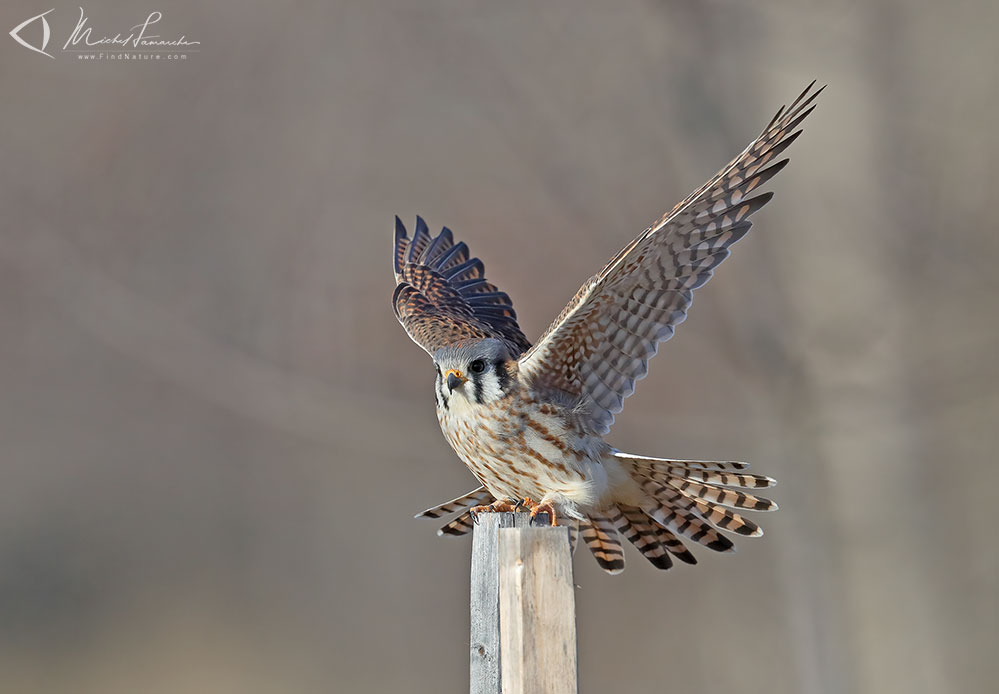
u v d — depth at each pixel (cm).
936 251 1348
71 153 1823
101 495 2189
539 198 1728
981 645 1426
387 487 2177
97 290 1770
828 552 1323
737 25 1371
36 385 2112
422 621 2105
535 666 595
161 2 1838
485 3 1689
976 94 1352
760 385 1384
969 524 1453
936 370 1327
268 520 2194
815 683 1340
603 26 1633
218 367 1744
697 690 1770
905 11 1349
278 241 1856
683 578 1830
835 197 1316
